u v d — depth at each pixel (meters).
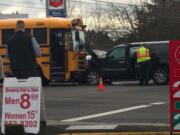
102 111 14.56
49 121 12.77
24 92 10.38
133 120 12.75
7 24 26.09
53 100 17.64
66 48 25.89
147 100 17.14
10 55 12.55
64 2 30.50
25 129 10.34
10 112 10.43
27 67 12.48
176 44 9.32
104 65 25.89
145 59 24.66
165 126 11.43
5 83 10.47
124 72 25.41
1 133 10.50
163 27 64.81
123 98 17.92
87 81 26.33
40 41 25.91
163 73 24.77
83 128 11.43
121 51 25.58
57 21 25.88
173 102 9.49
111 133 10.62
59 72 25.95
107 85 25.36
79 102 16.88
